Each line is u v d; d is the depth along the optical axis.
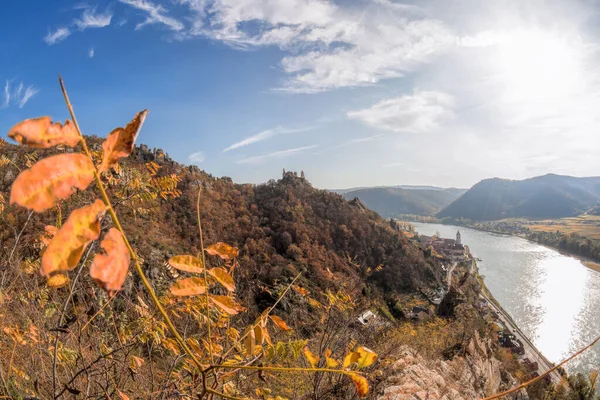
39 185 0.50
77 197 1.38
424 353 8.30
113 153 0.62
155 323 1.94
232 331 1.72
